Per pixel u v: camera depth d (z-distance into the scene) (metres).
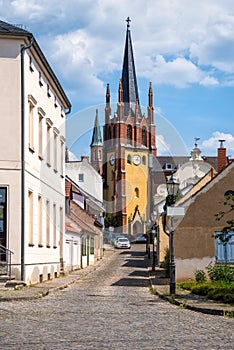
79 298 18.95
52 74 28.31
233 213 27.25
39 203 26.52
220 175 27.48
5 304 16.88
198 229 27.34
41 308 15.70
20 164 23.06
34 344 9.77
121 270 38.09
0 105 23.14
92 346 9.60
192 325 12.37
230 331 11.49
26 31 23.34
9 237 22.73
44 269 27.09
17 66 23.20
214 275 25.11
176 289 22.31
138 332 11.24
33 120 25.02
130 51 91.94
